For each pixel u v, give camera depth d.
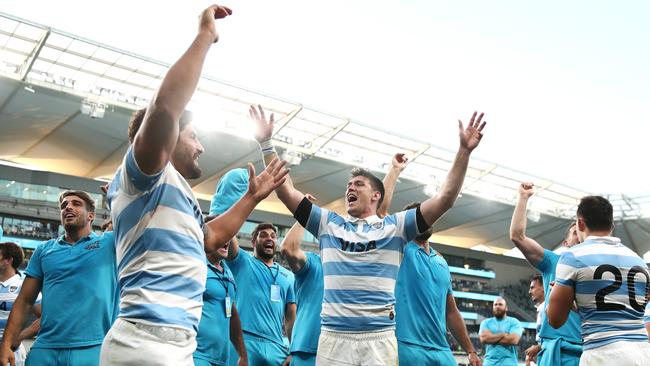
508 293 42.09
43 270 4.59
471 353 5.45
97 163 25.91
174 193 2.26
